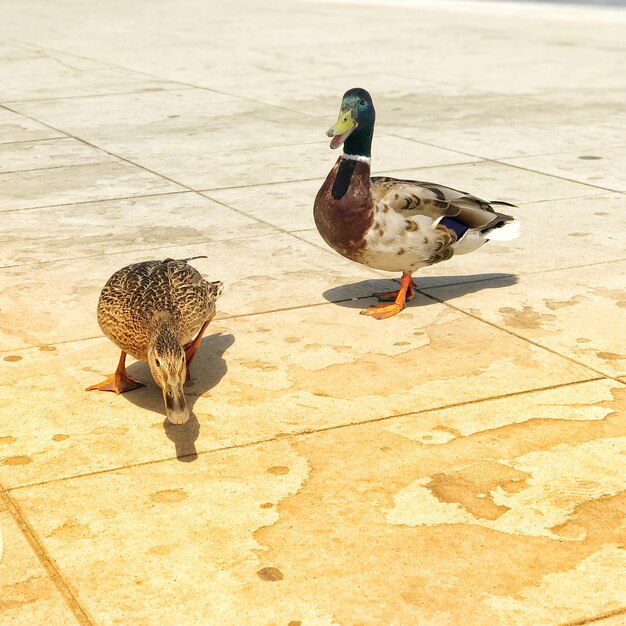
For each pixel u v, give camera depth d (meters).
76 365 2.25
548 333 2.38
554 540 1.75
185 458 1.94
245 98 5.06
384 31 8.17
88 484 1.87
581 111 4.66
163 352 1.89
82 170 3.67
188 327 2.08
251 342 2.35
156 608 1.62
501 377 2.20
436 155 3.85
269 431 2.02
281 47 7.15
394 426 2.03
